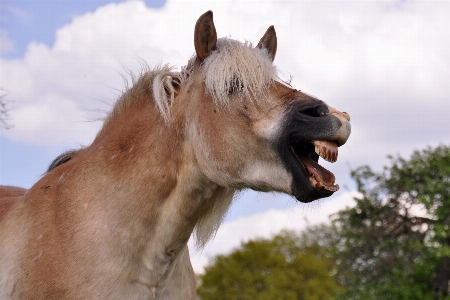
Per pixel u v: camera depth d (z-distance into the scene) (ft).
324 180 10.96
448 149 49.06
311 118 10.91
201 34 11.98
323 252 99.25
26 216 11.81
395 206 50.80
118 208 11.41
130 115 12.41
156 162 11.63
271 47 13.92
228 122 11.43
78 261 11.09
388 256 50.49
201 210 12.05
